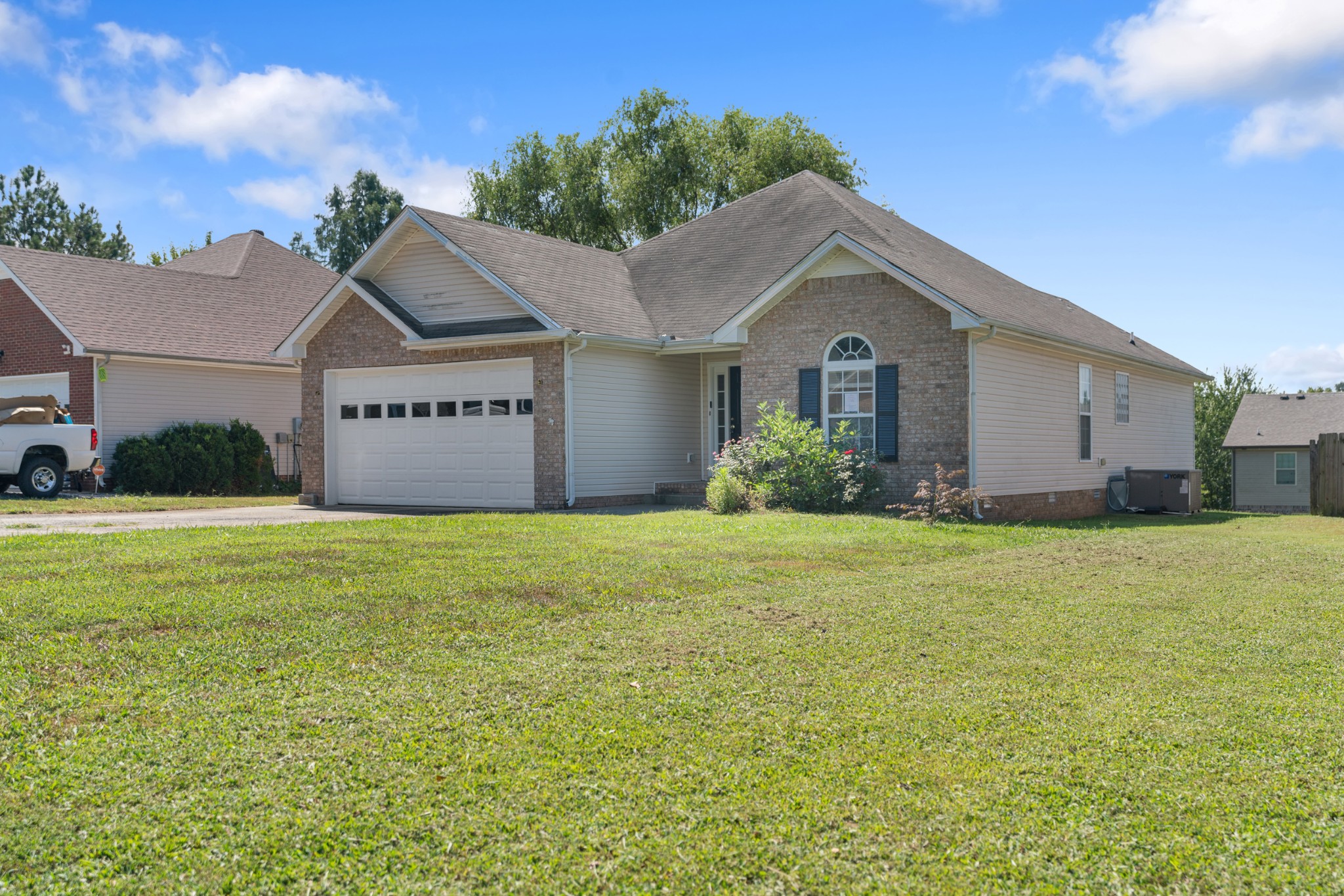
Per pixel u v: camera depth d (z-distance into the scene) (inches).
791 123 1595.7
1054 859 148.9
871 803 167.0
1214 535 607.8
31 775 173.6
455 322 755.4
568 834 154.9
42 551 410.0
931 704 218.8
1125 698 225.3
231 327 1071.0
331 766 179.3
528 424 709.9
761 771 179.9
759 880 142.6
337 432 810.8
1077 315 960.9
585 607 314.5
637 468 755.4
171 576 346.0
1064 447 766.5
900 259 671.1
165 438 938.7
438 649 257.9
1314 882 142.0
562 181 1681.8
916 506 644.7
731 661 252.8
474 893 138.3
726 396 810.8
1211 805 167.0
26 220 2150.6
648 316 791.7
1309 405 1513.3
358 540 456.4
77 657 241.1
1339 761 186.5
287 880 140.9
